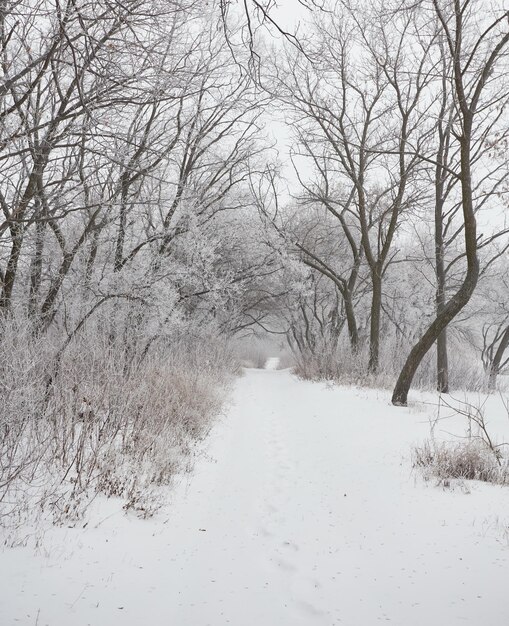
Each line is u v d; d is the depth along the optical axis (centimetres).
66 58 622
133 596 372
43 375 659
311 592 394
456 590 375
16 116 652
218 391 1349
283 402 1459
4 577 363
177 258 1350
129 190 1115
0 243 771
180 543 486
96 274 1059
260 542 500
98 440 605
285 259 1862
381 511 551
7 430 511
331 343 1998
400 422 1009
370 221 1897
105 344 870
